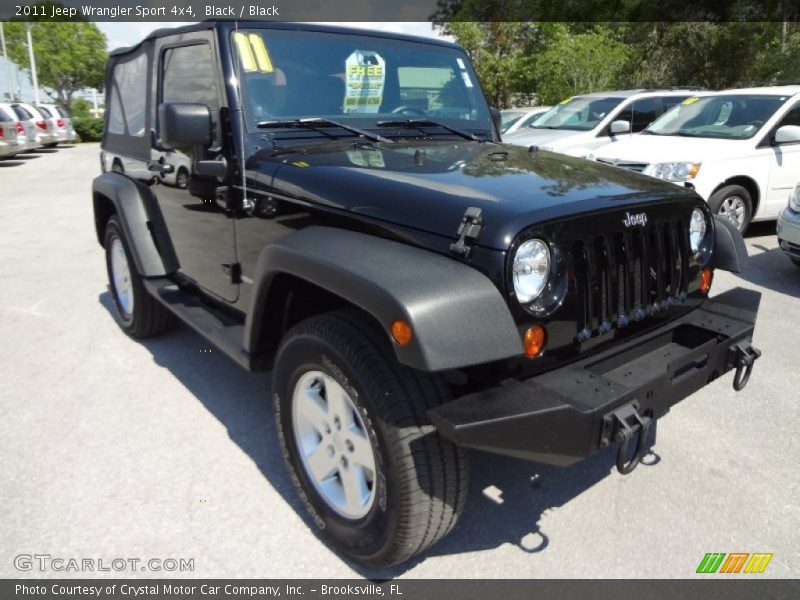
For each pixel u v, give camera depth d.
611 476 3.01
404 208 2.27
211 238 3.33
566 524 2.68
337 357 2.21
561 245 2.18
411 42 3.65
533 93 25.41
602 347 2.38
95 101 50.09
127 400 3.73
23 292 5.89
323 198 2.52
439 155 2.93
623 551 2.52
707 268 2.86
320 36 3.29
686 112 8.36
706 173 6.99
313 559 2.48
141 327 4.47
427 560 2.48
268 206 2.80
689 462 3.12
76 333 4.82
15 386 3.91
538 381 2.15
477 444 1.93
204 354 4.40
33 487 2.89
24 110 22.95
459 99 3.81
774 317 5.14
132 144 4.25
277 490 2.89
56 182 14.91
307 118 3.16
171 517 2.70
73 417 3.53
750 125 7.51
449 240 2.13
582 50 20.22
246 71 3.04
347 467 2.38
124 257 4.50
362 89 3.39
